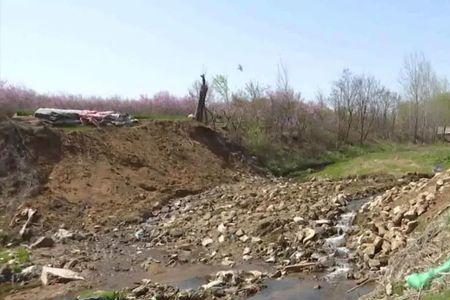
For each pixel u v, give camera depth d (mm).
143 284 12344
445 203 12555
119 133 25281
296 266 12789
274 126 35000
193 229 17078
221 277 12383
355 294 10766
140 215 19078
